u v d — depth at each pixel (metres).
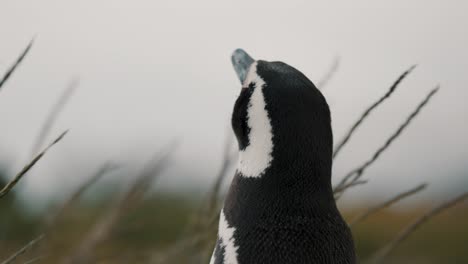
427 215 7.32
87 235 8.45
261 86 5.45
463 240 20.19
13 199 9.58
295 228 5.20
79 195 8.37
